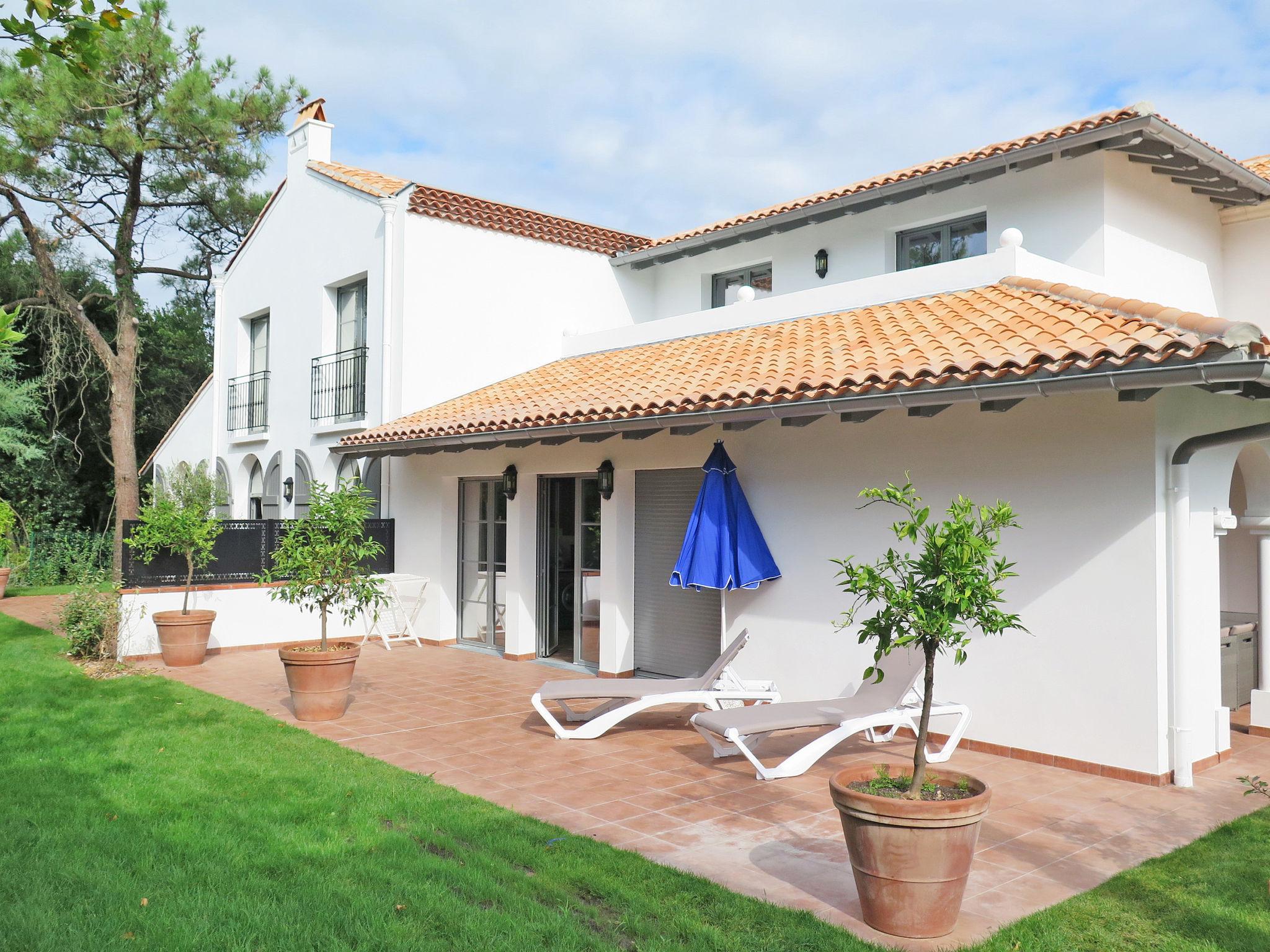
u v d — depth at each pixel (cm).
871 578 463
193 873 521
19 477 2634
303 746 821
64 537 2597
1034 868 549
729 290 1616
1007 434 809
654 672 1170
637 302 1730
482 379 1518
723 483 987
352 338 1617
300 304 1712
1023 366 703
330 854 552
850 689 907
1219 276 1262
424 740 862
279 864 534
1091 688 754
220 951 428
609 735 894
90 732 854
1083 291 915
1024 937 451
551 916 468
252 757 777
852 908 489
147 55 1648
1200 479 780
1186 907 488
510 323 1558
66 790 671
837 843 592
